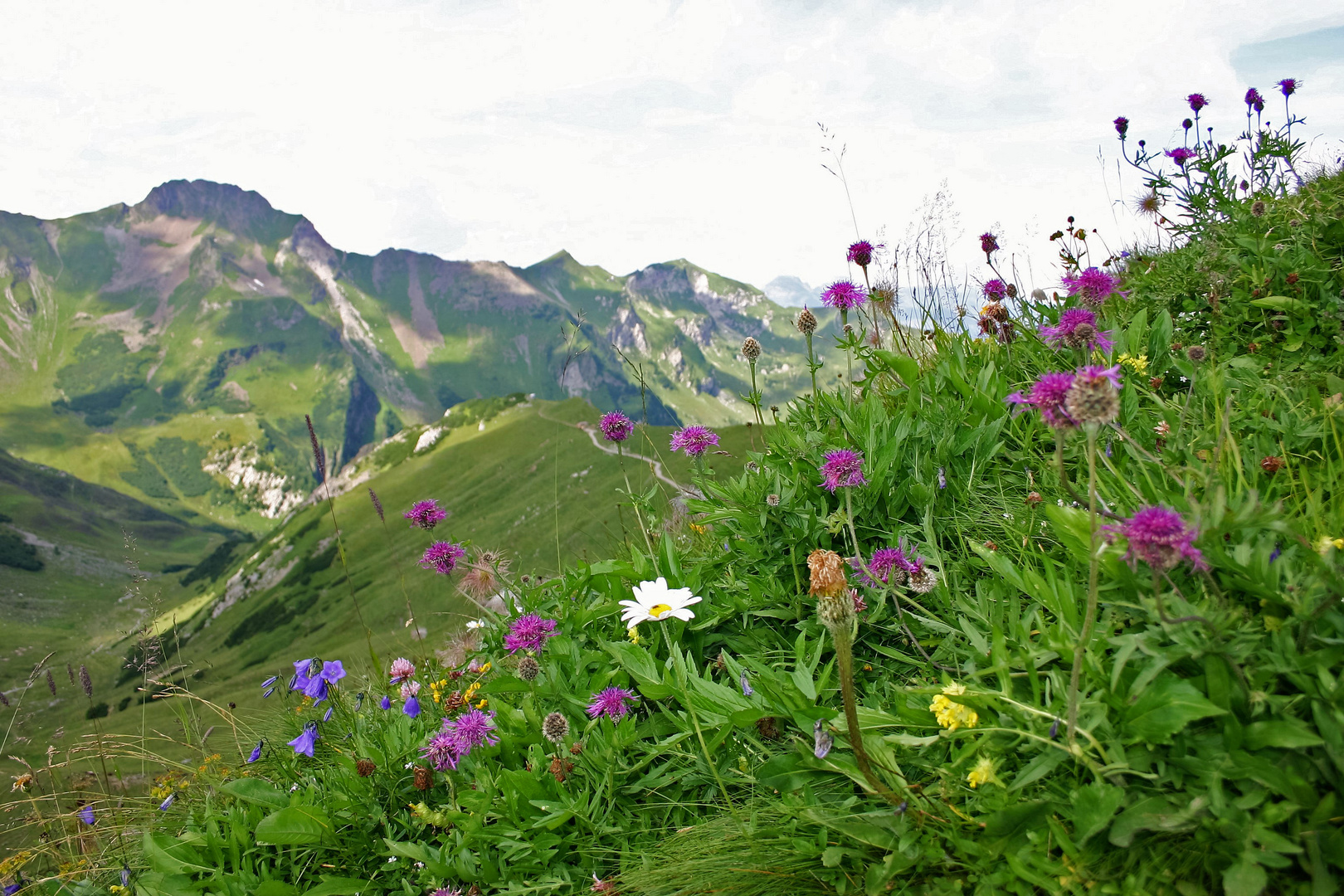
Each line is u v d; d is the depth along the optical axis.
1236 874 1.54
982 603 2.56
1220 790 1.64
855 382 4.12
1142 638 1.88
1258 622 1.88
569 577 3.68
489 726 2.83
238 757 4.04
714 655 3.27
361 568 135.00
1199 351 3.50
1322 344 3.46
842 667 1.89
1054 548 2.74
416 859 2.64
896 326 4.34
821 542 3.23
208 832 3.01
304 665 3.28
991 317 4.33
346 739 3.70
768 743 2.66
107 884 3.41
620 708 2.71
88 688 4.33
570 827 2.63
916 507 3.19
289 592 138.88
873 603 2.92
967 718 2.00
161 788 4.02
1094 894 1.68
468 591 3.80
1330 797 1.56
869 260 3.92
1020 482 3.32
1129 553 1.72
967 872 1.94
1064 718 1.90
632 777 2.78
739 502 3.42
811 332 4.12
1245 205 4.92
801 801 2.21
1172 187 5.33
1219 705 1.75
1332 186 4.66
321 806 2.96
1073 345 3.07
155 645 4.29
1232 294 4.04
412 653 4.56
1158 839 1.72
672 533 4.47
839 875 2.07
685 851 2.32
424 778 2.88
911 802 2.01
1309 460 2.57
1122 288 5.00
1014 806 1.84
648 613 2.66
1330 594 1.71
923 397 3.87
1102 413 1.59
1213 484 2.18
